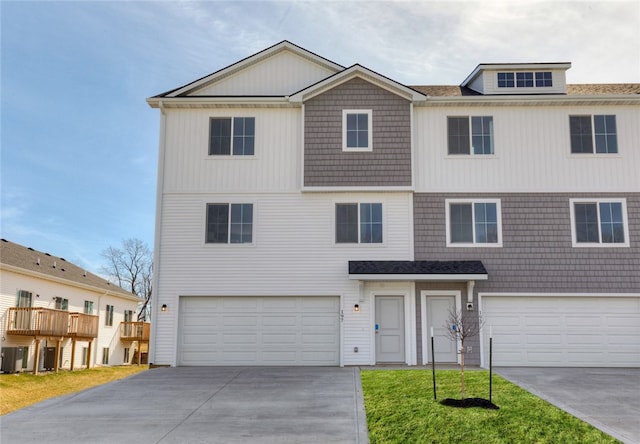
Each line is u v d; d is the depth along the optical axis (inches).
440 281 683.4
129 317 1392.7
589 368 666.8
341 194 705.0
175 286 693.3
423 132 717.9
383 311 690.8
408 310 684.1
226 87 754.2
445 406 445.7
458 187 706.2
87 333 1053.8
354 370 636.1
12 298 911.7
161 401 496.4
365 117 716.0
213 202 707.4
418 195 705.0
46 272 1011.3
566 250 693.9
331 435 397.1
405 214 700.7
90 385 848.9
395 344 684.7
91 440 390.9
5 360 882.1
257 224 702.5
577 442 379.6
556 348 680.4
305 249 697.0
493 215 701.9
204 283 693.3
